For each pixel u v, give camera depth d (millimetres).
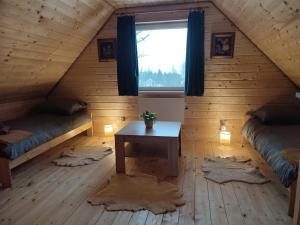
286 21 2189
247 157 3240
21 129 2934
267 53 3393
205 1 3582
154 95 4031
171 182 2582
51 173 2832
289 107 3225
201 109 3898
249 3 2488
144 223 1910
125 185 2502
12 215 2035
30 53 2986
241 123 3820
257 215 1998
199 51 3637
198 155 3359
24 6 2273
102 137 4242
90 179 2676
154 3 3656
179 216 1995
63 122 3508
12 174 2805
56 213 2055
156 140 2682
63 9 2760
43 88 4133
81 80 4242
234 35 3568
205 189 2424
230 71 3695
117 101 4188
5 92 3404
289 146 2252
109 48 4020
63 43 3393
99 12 3504
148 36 3990
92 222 1928
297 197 1678
